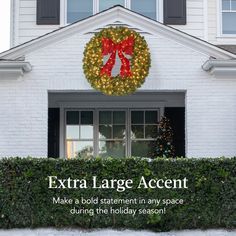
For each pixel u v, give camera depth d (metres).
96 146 14.91
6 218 10.23
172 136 14.63
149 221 10.29
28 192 10.27
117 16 13.19
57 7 14.89
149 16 15.08
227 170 10.41
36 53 13.18
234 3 15.33
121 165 10.38
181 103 14.74
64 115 14.85
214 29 15.17
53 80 13.15
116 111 15.00
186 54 13.28
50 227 10.33
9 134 13.00
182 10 14.95
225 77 13.27
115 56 12.85
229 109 13.23
